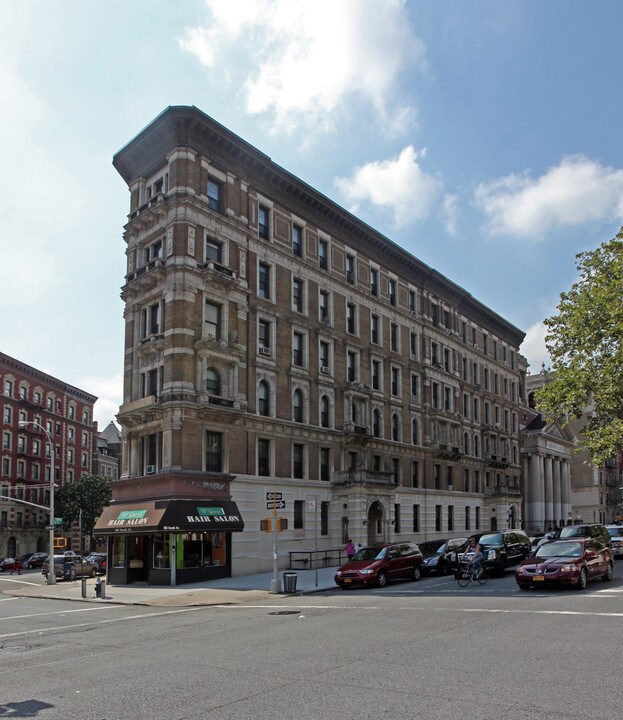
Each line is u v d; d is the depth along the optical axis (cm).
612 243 3306
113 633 1816
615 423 3184
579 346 3416
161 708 948
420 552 3269
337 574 2906
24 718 927
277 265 4291
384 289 5344
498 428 6875
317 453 4378
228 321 3869
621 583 2431
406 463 5294
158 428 3706
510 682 1015
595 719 827
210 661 1280
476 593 2348
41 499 8338
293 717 870
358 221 4972
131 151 4088
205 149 3916
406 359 5488
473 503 6231
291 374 4259
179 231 3709
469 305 6662
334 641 1433
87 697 1038
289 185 4406
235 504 3694
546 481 8194
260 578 3488
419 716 853
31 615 2452
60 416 8906
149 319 3897
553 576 2241
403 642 1380
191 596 2780
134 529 3428
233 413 3744
